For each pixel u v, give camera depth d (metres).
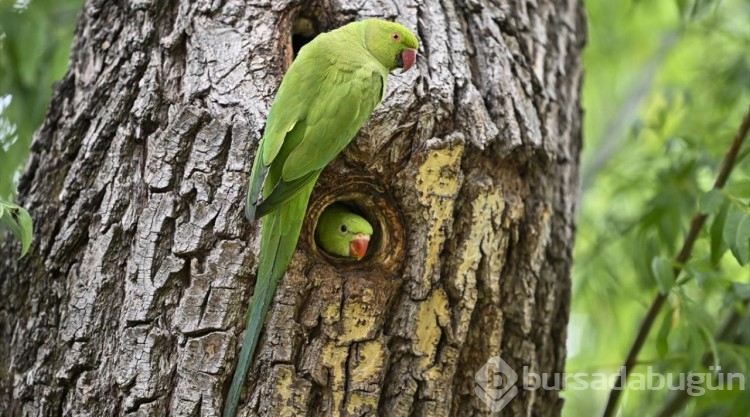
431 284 5.87
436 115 5.88
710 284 7.14
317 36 5.90
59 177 6.17
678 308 6.62
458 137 5.84
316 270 5.76
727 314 8.73
